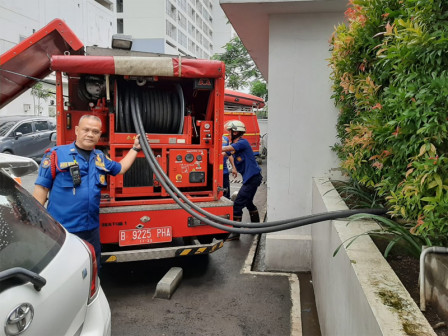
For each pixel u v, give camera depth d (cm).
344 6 427
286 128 475
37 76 534
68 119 443
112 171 356
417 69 175
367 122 234
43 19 2938
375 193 321
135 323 355
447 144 174
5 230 173
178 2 6944
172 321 359
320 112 468
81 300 190
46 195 325
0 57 435
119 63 402
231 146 609
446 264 162
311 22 456
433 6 165
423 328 132
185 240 494
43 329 155
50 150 328
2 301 139
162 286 407
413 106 168
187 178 458
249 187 622
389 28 195
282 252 486
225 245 598
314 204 426
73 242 213
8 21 2539
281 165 480
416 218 197
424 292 167
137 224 418
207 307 387
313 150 473
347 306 197
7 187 197
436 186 165
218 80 442
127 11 6272
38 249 181
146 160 441
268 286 438
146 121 457
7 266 159
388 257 220
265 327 349
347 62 292
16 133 1321
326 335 284
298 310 380
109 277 464
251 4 422
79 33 3525
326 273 296
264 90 2327
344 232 241
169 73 416
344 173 429
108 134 459
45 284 160
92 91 441
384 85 250
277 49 465
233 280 457
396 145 194
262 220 757
